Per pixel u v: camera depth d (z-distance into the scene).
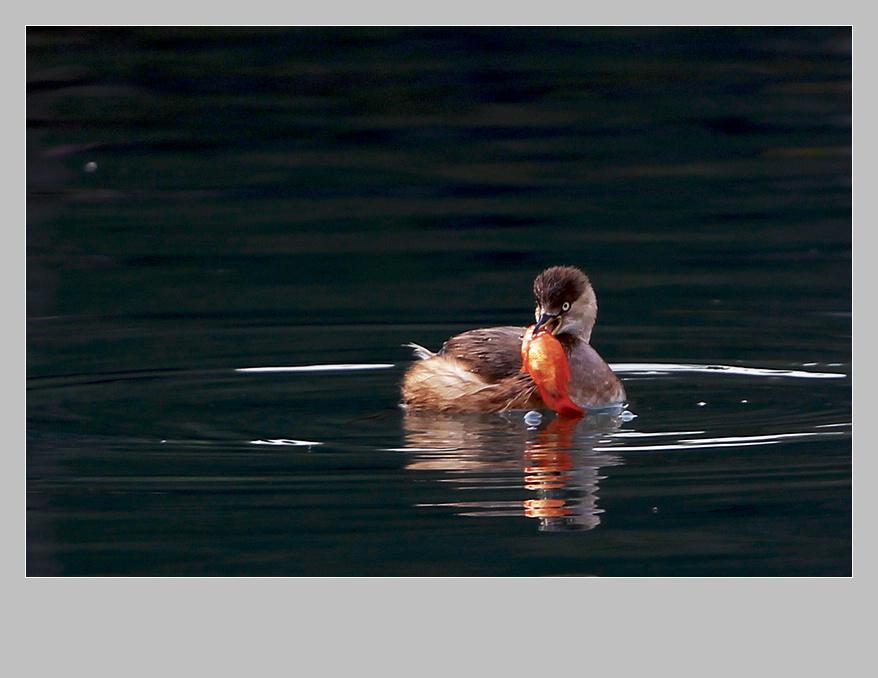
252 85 21.55
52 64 21.41
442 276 16.78
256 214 18.75
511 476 10.22
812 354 14.13
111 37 21.64
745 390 12.87
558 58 22.25
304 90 21.42
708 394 12.77
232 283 16.59
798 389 12.84
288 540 8.99
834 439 11.08
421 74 21.83
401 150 20.36
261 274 16.91
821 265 17.00
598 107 21.17
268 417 12.01
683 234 18.00
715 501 9.62
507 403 12.40
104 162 19.94
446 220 18.53
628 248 17.55
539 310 12.70
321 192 19.44
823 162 19.94
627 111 21.17
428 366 12.83
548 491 9.85
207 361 13.98
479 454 10.83
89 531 9.19
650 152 20.31
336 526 9.20
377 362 14.04
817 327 15.05
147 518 9.40
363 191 19.47
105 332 14.93
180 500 9.73
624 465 10.48
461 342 13.13
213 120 20.95
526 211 18.78
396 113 21.17
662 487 9.91
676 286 16.41
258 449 10.98
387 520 9.30
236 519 9.34
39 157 19.86
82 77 21.41
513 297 16.11
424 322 15.38
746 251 17.42
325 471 10.37
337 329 15.16
